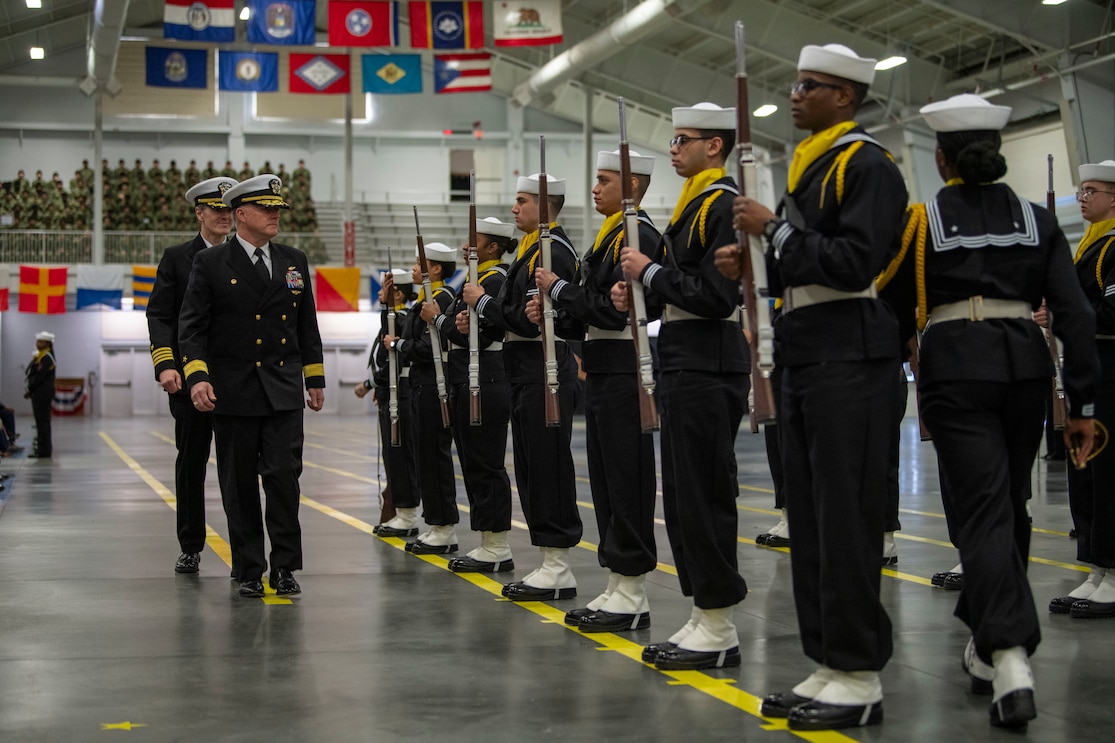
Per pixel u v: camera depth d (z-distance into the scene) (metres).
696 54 28.08
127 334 34.06
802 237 3.43
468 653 4.48
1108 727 3.47
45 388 16.64
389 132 35.56
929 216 3.73
